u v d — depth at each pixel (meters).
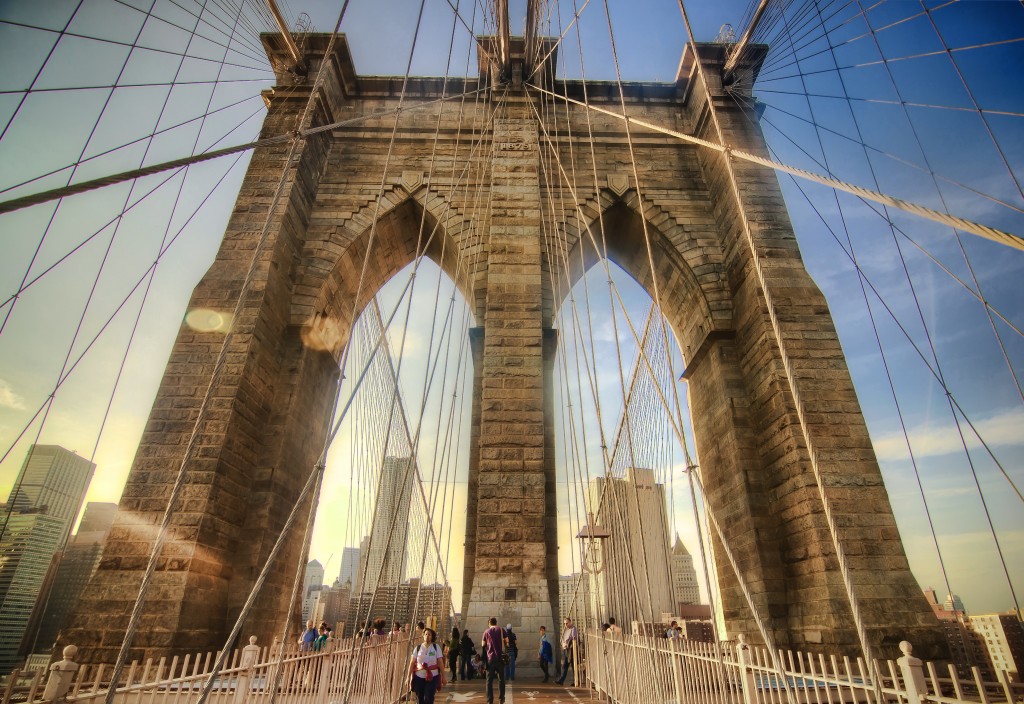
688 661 7.92
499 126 25.03
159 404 17.64
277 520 19.02
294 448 20.48
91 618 14.62
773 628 17.17
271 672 7.77
